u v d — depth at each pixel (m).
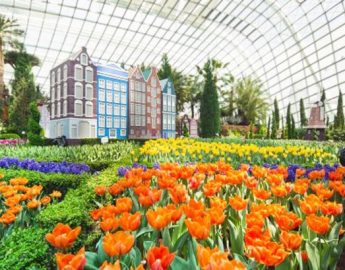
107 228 2.13
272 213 2.48
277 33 44.03
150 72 40.12
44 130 40.81
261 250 1.62
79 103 31.09
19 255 2.34
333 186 3.43
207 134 37.78
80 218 3.45
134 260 1.96
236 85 50.19
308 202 2.59
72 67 30.52
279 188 3.10
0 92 37.94
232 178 3.59
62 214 3.45
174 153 9.94
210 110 37.84
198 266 1.81
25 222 3.66
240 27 45.50
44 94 51.06
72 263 1.47
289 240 1.90
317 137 32.75
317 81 42.34
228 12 41.19
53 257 2.72
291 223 2.17
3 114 39.88
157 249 1.54
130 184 3.33
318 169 5.87
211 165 4.72
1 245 2.64
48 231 2.96
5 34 37.38
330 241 2.27
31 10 35.59
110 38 42.62
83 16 37.47
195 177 3.54
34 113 23.66
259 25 44.53
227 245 2.79
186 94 50.12
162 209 2.15
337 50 37.81
